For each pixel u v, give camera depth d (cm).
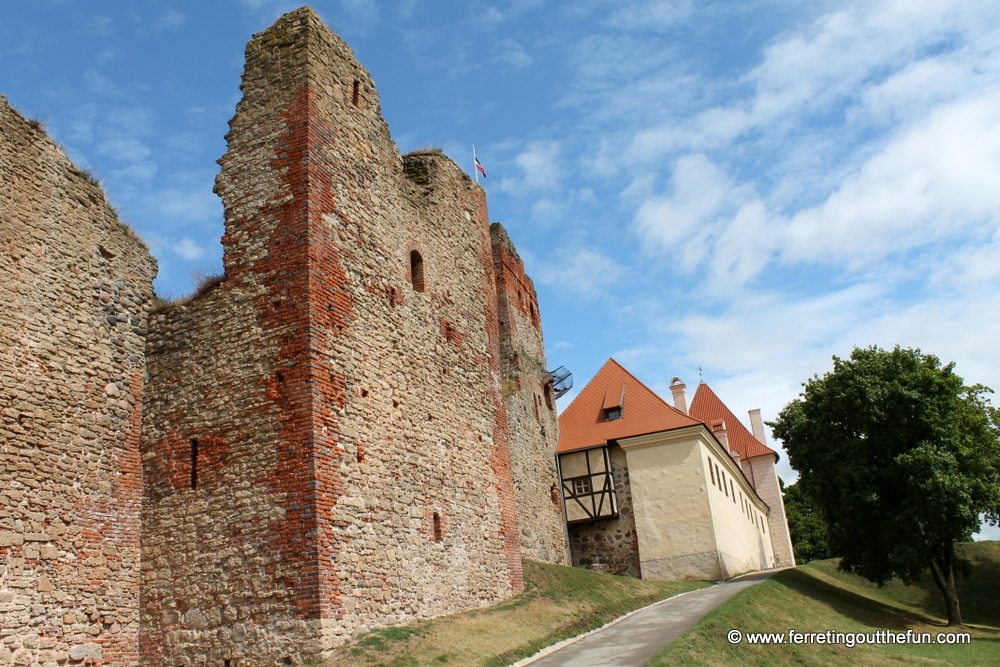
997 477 2780
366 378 1559
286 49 1647
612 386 3453
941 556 2616
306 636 1276
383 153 1822
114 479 1448
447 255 2023
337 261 1559
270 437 1405
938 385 2705
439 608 1599
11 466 1273
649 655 1347
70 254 1459
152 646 1385
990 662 1855
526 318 3133
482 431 1973
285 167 1558
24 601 1243
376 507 1490
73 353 1425
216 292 1547
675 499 2958
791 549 5159
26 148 1408
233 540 1380
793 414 2953
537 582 2056
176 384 1530
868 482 2669
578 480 3088
